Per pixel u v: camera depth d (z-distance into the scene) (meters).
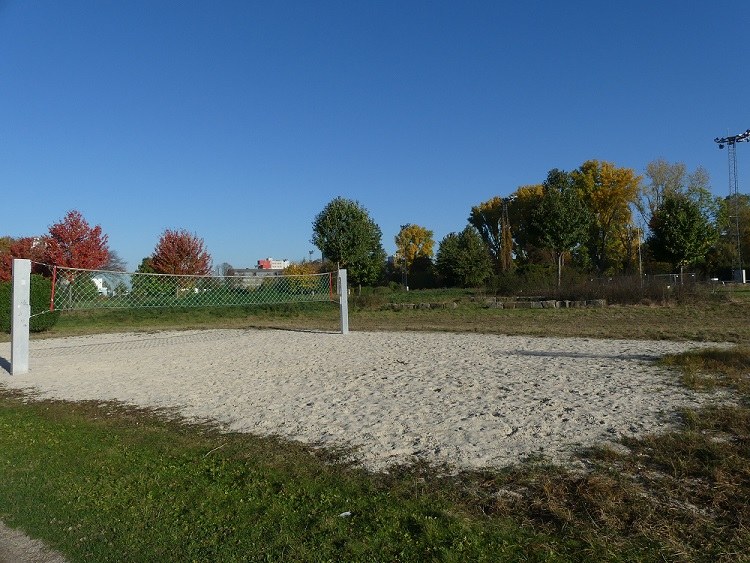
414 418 7.11
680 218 35.28
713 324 17.03
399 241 79.88
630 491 4.53
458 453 5.71
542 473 5.04
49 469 5.84
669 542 3.74
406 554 3.76
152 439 6.84
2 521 4.68
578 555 3.66
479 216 68.62
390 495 4.75
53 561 3.98
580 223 33.94
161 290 22.56
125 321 25.30
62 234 30.67
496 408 7.38
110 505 4.84
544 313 22.45
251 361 12.88
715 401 7.21
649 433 5.99
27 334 12.68
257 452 6.12
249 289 23.38
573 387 8.41
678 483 4.69
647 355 11.20
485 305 25.89
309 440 6.47
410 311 25.86
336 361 12.23
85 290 20.89
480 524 4.13
